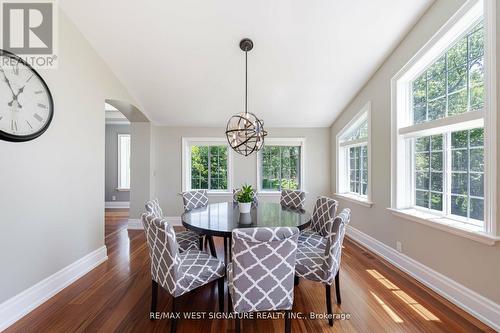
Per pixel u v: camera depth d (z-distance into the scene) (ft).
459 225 6.91
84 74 9.23
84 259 9.08
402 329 5.92
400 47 9.44
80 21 8.64
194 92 12.71
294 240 5.14
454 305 6.86
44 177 7.45
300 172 16.94
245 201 8.39
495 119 5.94
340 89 12.54
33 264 7.00
